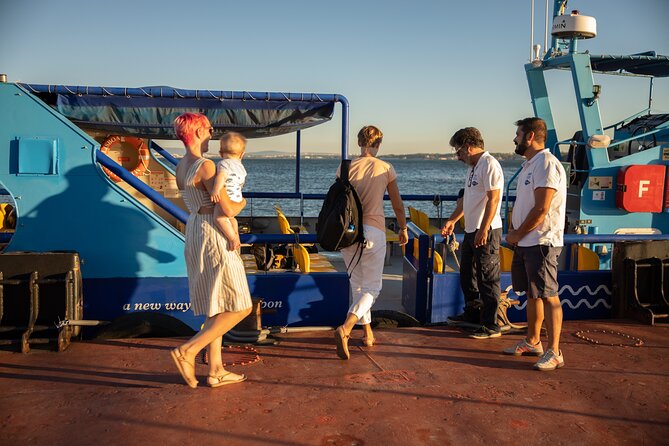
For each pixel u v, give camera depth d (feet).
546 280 14.43
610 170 24.06
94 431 10.93
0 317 15.01
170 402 12.18
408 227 20.71
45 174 16.40
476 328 16.94
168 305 17.25
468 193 16.57
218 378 13.01
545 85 27.58
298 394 12.71
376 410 11.98
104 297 16.99
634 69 26.37
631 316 18.98
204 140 12.64
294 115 18.69
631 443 10.84
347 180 15.11
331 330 17.33
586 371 14.40
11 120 16.21
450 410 12.05
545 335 17.20
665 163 24.61
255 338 15.93
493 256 16.52
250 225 32.40
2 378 13.32
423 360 15.02
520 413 11.97
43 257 15.34
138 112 17.98
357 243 15.05
